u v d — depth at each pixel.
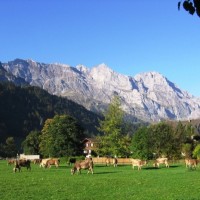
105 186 39.56
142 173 62.00
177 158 111.31
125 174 59.78
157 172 64.62
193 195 31.73
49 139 132.12
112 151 104.56
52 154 129.50
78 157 114.62
